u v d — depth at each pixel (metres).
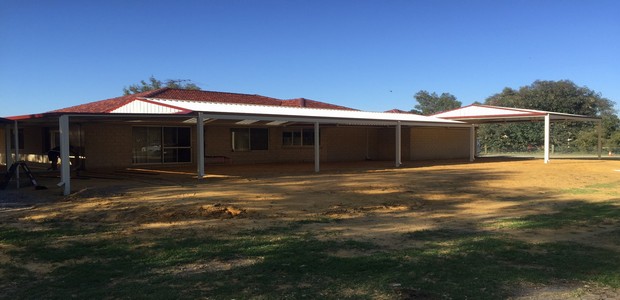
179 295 4.79
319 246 6.94
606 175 19.27
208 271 5.68
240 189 12.68
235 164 23.94
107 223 8.63
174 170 19.55
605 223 8.88
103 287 5.07
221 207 9.99
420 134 29.36
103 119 15.42
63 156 11.83
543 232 8.07
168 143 22.03
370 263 5.98
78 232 7.84
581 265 5.93
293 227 8.48
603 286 5.11
